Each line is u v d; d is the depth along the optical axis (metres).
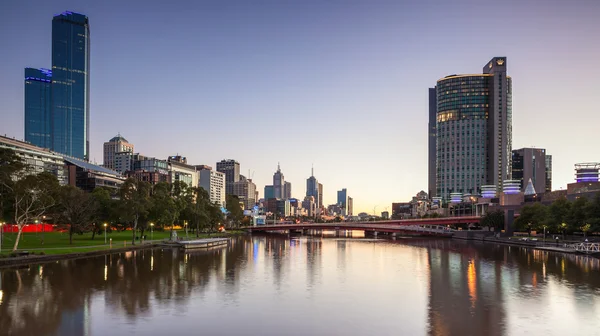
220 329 48.25
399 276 86.31
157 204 155.00
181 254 127.69
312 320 52.25
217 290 69.38
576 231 176.62
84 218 131.25
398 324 50.97
